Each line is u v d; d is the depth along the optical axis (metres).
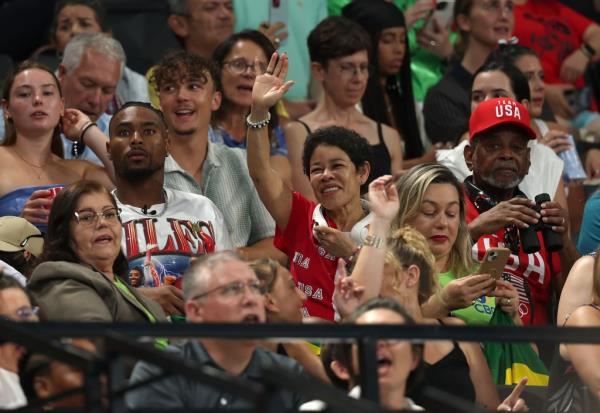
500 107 24.20
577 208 28.80
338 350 16.91
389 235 20.14
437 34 34.03
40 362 16.77
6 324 12.48
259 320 16.69
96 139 25.33
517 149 24.16
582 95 35.50
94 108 27.38
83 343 16.34
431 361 19.11
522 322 23.59
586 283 21.75
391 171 28.80
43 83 24.48
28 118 24.30
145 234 22.92
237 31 31.98
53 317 18.97
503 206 23.17
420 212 21.64
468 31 32.69
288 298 19.42
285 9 31.77
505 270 23.83
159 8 32.59
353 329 12.54
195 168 25.67
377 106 30.81
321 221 22.73
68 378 16.78
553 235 23.08
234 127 27.97
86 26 30.70
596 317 20.23
